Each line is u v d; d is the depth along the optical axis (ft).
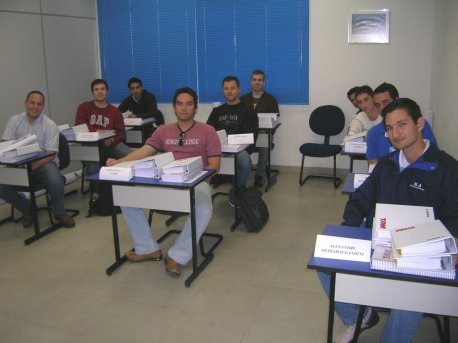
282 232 11.84
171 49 18.60
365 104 11.79
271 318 7.80
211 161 10.02
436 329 7.34
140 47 18.97
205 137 10.11
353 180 8.70
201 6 17.84
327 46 16.81
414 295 4.73
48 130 12.37
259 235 11.66
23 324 7.73
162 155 9.29
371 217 6.68
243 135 12.45
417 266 4.54
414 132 5.77
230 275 9.44
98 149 14.06
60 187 12.16
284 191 15.64
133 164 8.99
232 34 17.74
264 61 17.65
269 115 15.69
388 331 5.57
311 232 11.80
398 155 6.26
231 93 14.14
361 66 16.63
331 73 17.01
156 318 7.86
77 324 7.71
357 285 4.90
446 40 12.87
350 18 16.33
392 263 4.63
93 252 10.78
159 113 18.40
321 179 17.20
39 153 11.60
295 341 7.14
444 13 13.34
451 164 5.81
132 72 19.31
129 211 9.82
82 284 9.15
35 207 11.51
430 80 15.89
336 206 13.89
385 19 16.01
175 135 10.19
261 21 17.31
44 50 16.51
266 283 9.07
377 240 5.01
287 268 9.73
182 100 9.83
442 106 13.20
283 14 17.02
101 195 13.25
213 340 7.20
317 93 17.33
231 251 10.67
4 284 9.18
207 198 9.55
